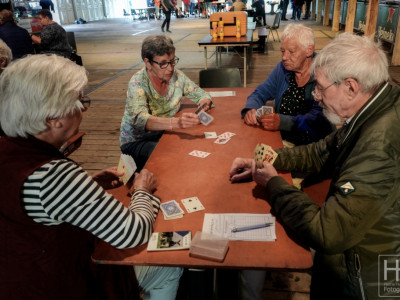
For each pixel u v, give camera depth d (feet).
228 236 4.59
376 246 3.91
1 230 3.71
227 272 5.21
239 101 10.43
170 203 5.26
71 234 4.07
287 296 7.01
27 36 18.38
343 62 3.90
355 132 4.09
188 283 4.83
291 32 8.18
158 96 8.80
